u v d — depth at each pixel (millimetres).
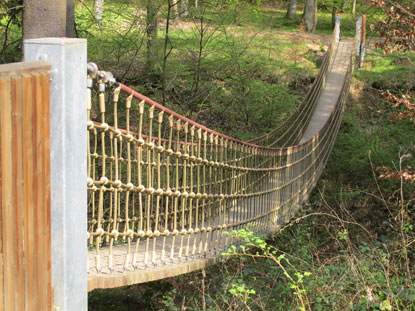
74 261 2717
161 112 3713
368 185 12461
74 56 2586
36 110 2389
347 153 14078
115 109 3197
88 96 2889
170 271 3957
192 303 5566
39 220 2469
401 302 4262
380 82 18094
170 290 6402
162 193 3861
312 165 9859
